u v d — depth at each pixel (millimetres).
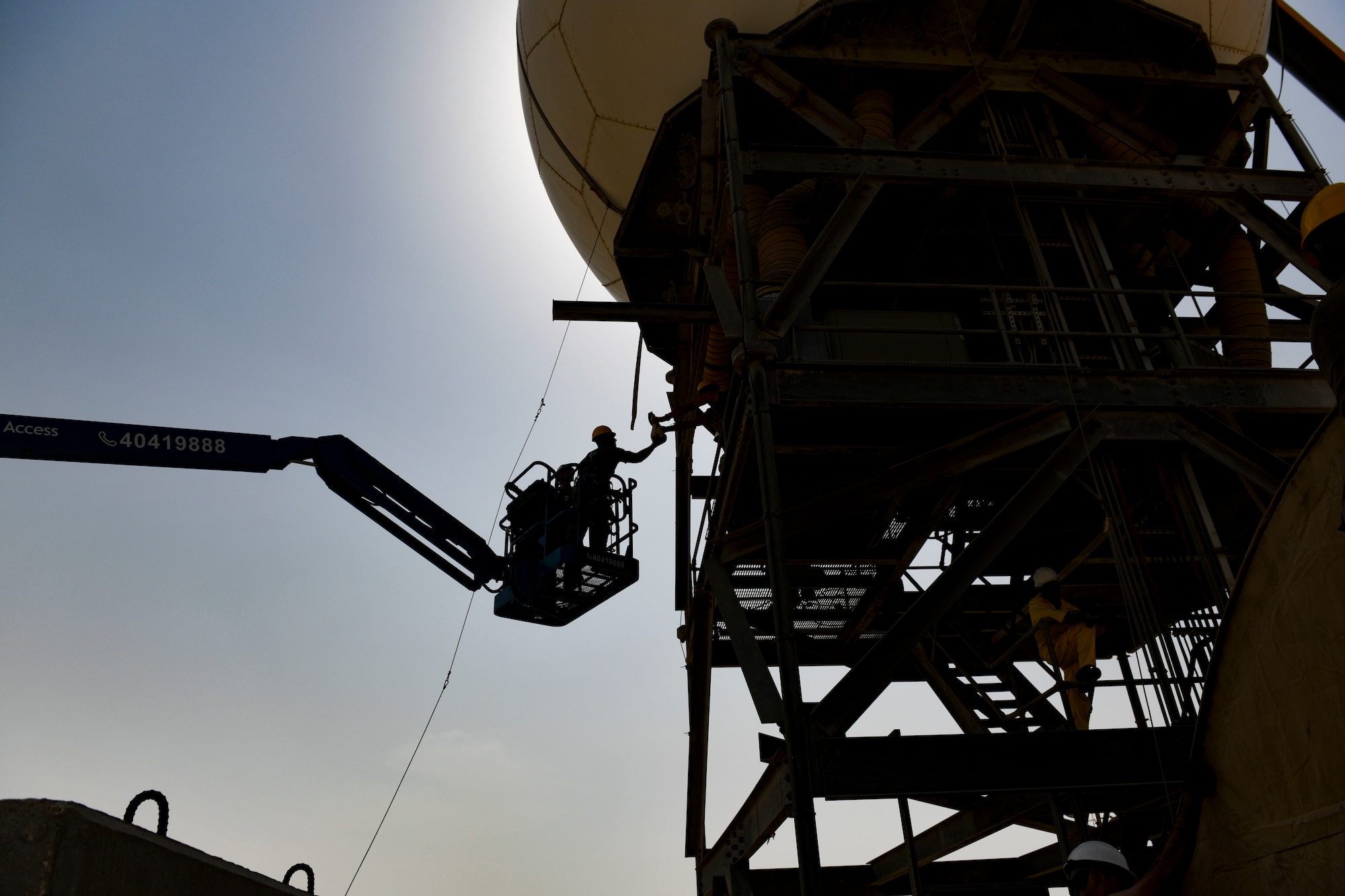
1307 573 3428
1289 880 3432
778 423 9742
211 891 3973
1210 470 10383
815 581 13266
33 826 2869
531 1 15469
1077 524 12195
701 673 13312
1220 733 3840
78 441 11086
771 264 12078
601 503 11438
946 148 13211
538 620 12695
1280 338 13250
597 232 16625
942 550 13539
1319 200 3328
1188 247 13344
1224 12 13031
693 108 13219
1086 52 12188
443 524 12844
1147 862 10312
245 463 11867
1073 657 9609
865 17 11461
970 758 7730
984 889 10219
